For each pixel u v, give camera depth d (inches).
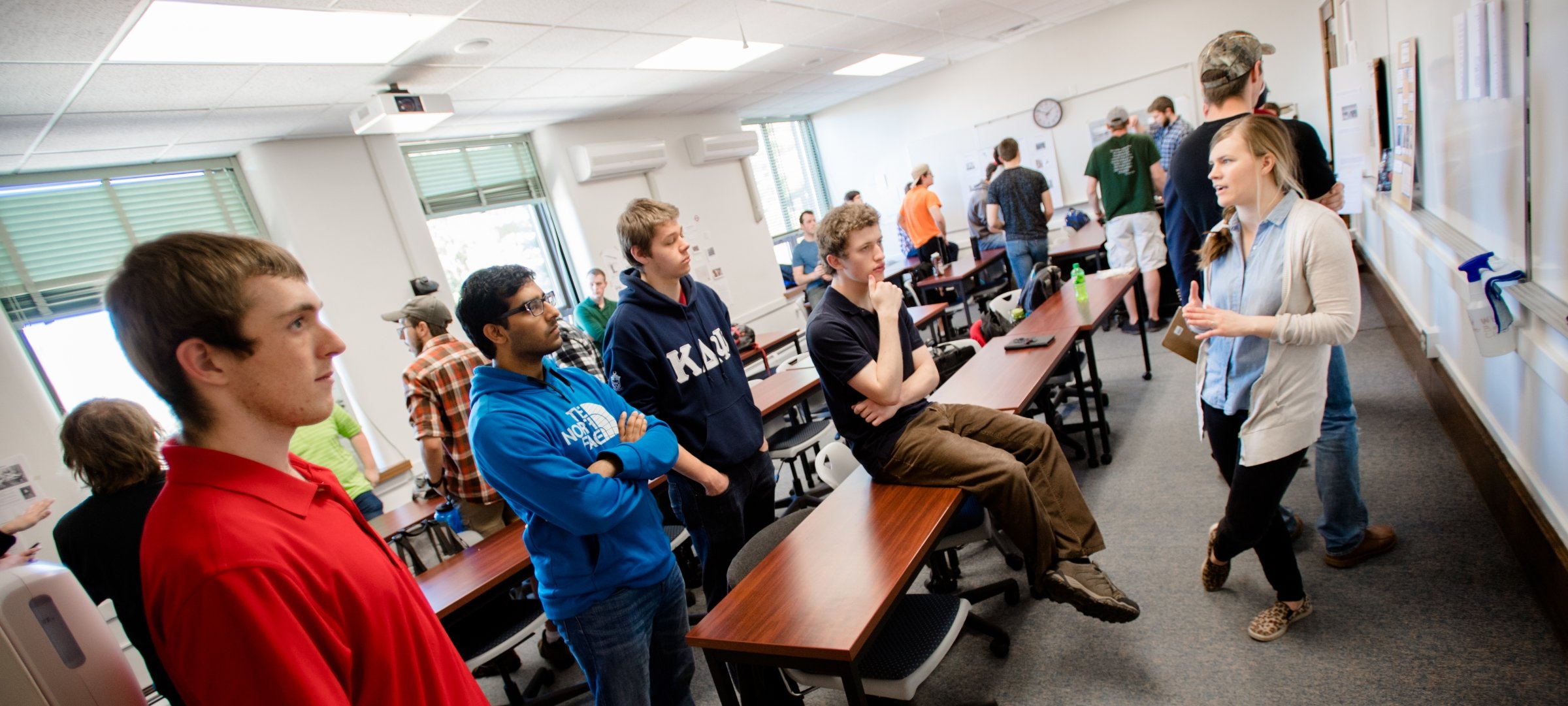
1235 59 82.0
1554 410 63.4
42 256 140.9
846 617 53.2
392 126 155.4
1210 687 70.1
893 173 365.4
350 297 170.9
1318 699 65.2
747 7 162.2
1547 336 59.4
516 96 182.1
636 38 161.9
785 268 315.9
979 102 335.0
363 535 33.3
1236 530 68.8
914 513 68.4
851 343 74.2
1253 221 64.5
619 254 244.8
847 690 50.5
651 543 62.2
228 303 26.7
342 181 171.5
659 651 65.6
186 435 28.1
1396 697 63.2
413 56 135.2
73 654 28.2
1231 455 72.9
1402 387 128.7
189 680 26.0
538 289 58.5
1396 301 147.6
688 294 88.1
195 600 25.2
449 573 85.5
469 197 216.8
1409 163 111.9
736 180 294.8
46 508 101.0
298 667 26.0
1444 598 72.9
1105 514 109.3
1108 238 204.8
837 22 198.8
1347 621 73.5
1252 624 75.0
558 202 236.2
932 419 77.7
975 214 260.7
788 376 143.1
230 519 26.6
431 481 105.0
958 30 258.8
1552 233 56.7
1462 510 86.7
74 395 143.3
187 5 94.2
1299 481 103.6
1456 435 100.3
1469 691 61.6
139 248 26.7
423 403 99.1
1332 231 59.1
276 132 156.3
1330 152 260.7
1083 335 123.7
